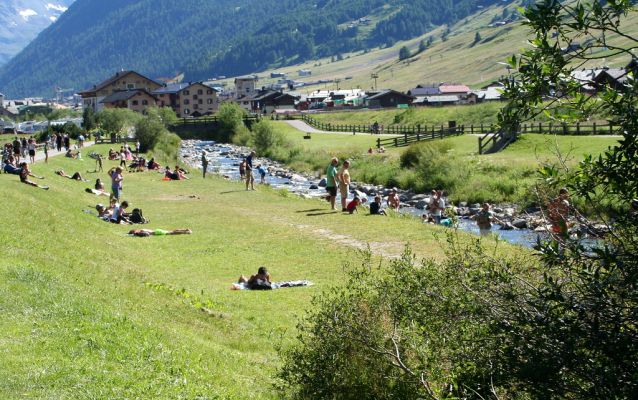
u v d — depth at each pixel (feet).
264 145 208.85
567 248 15.28
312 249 49.39
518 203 85.87
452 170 109.40
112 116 276.21
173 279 40.52
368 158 151.02
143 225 63.52
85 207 69.77
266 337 29.25
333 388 21.42
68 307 25.84
